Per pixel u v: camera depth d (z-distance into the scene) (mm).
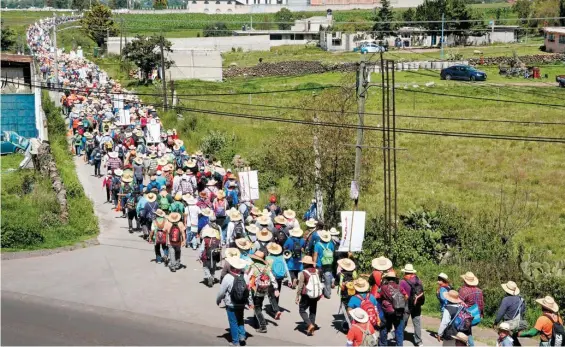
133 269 21531
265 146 41812
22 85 40281
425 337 18000
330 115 29844
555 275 22828
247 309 18812
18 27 124000
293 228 20750
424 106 65875
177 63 82125
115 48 105125
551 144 52719
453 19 110125
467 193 39531
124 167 30453
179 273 21344
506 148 51500
